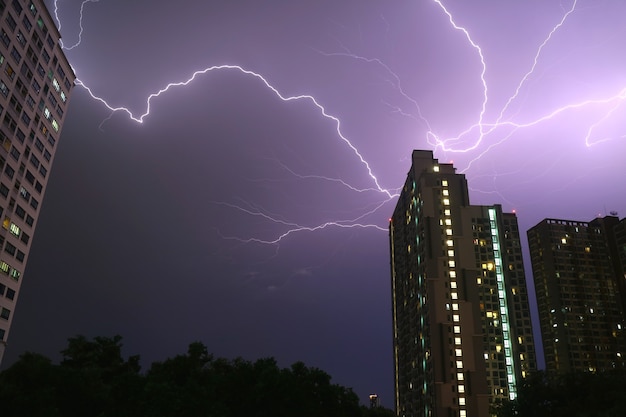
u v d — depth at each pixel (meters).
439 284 127.94
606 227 182.00
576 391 74.00
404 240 156.88
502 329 138.00
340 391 72.38
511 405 82.25
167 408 46.41
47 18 95.06
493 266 144.38
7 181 84.81
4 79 83.00
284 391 56.75
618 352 166.00
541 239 182.50
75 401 42.19
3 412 36.56
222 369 64.62
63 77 102.50
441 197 137.38
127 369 57.81
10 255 86.00
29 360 43.12
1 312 83.31
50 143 98.50
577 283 173.88
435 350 121.25
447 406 115.88
